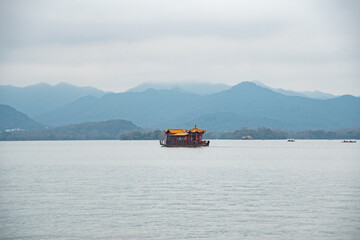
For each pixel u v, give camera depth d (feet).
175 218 301.02
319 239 254.88
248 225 282.77
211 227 278.46
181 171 616.80
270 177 532.32
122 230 273.13
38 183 484.33
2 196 390.42
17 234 266.16
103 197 382.01
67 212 320.70
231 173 584.81
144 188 435.53
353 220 294.05
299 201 358.64
